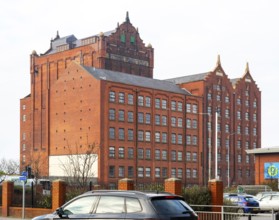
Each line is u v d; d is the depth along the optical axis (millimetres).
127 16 103562
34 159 91875
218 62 107938
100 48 98125
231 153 108500
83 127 87625
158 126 94125
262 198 43344
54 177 89438
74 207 15250
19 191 41719
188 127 99375
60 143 91500
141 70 105125
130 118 89625
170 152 95500
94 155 77438
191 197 28094
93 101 86438
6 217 34969
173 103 97312
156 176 92625
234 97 110500
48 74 103812
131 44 103750
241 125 111625
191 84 104562
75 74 90312
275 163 75500
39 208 34219
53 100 94062
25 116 106812
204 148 101938
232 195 49000
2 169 82250
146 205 14055
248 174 111250
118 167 86625
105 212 14609
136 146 89938
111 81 87375
